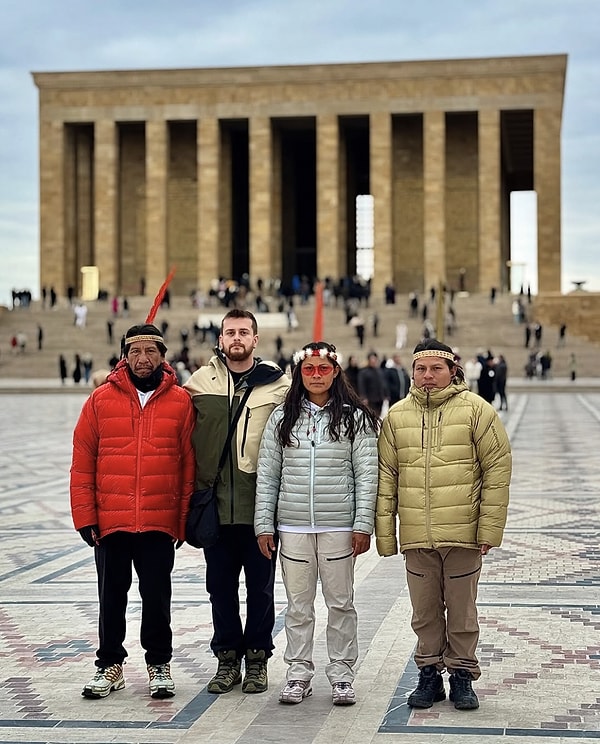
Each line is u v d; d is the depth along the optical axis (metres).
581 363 71.88
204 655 10.46
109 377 9.73
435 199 92.69
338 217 93.44
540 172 91.56
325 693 9.37
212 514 9.57
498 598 12.34
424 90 92.56
